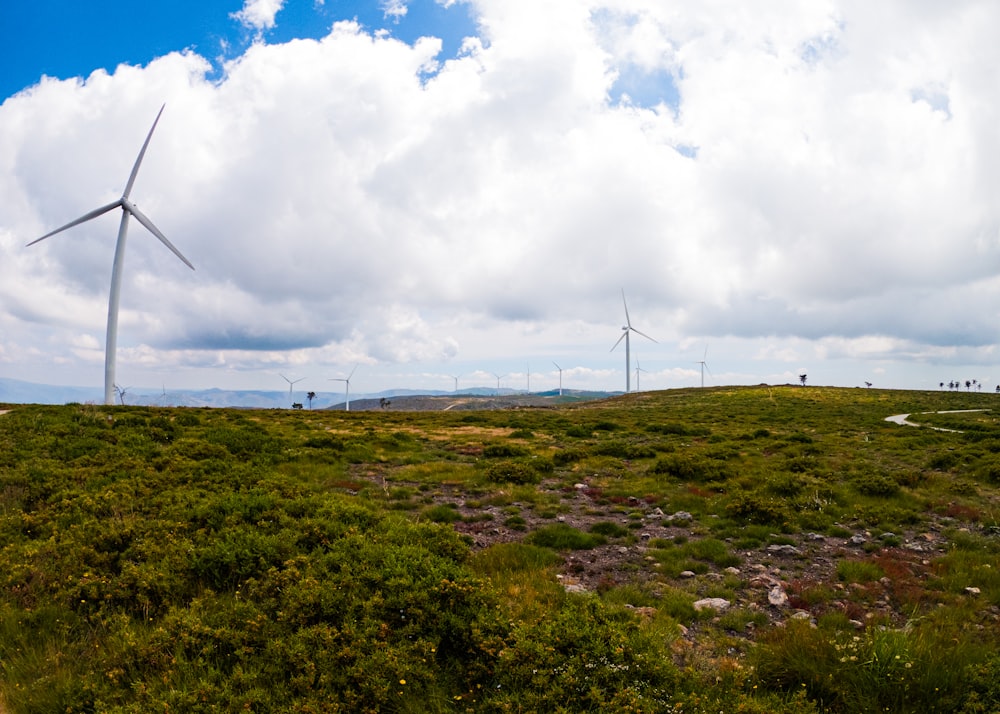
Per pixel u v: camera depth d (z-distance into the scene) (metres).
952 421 58.94
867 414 75.12
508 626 8.83
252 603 9.45
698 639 9.64
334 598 9.20
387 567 10.38
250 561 10.91
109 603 9.81
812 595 11.50
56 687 7.65
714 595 11.72
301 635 8.23
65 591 9.93
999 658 8.23
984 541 15.22
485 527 16.55
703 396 127.62
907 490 21.59
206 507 14.02
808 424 56.66
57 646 8.70
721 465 25.45
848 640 8.66
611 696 7.31
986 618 10.48
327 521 13.29
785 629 9.68
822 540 15.78
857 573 12.66
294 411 65.06
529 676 7.66
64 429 27.50
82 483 17.98
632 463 28.31
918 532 16.61
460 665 8.18
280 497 16.03
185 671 7.77
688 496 20.22
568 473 25.58
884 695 7.71
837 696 7.75
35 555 11.57
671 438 40.72
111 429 29.48
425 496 20.28
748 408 89.06
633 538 15.72
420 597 9.20
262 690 7.30
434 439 37.47
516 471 23.22
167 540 11.98
